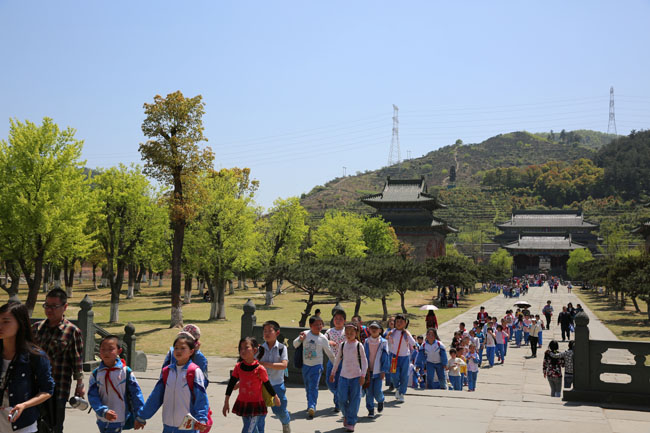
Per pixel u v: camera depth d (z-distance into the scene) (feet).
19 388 18.95
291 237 208.95
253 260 188.44
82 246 117.80
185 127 127.34
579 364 43.19
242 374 27.91
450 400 44.21
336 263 138.31
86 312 57.00
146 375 53.88
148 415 23.53
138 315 165.78
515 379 79.25
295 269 111.86
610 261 247.29
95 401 23.65
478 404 42.52
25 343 19.31
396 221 456.04
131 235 153.69
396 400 43.70
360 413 39.88
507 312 118.83
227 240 152.97
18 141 109.50
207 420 23.57
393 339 43.83
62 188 112.47
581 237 638.53
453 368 60.75
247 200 161.48
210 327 131.95
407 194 458.50
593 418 37.50
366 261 146.30
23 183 109.09
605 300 273.13
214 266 153.79
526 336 122.11
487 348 92.22
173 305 131.13
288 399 44.57
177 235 132.16
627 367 42.24
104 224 152.15
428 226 443.73
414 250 447.42
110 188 150.41
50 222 107.96
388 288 137.49
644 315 180.75
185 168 128.26
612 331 134.92
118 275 149.69
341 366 35.91
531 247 585.22
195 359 28.27
